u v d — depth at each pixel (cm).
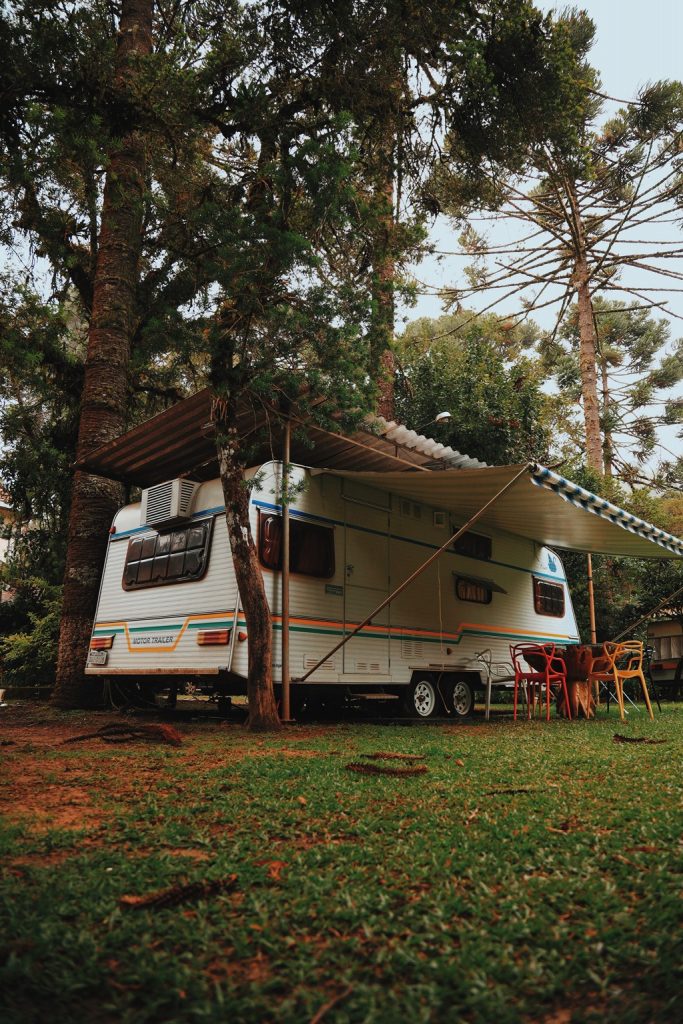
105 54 752
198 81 817
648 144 1881
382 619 984
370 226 901
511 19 1024
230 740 673
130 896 239
